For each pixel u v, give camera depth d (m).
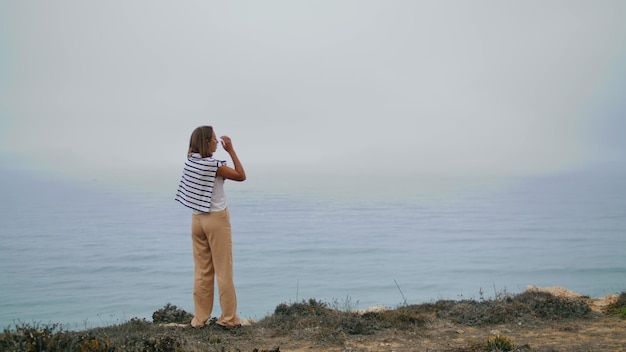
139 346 5.69
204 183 6.54
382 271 103.00
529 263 112.06
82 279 97.50
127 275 101.56
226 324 6.91
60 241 165.38
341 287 82.69
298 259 122.81
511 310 7.62
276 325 7.18
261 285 86.12
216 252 6.73
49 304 70.19
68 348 5.32
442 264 112.50
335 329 6.90
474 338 6.59
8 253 139.12
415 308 8.35
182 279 95.31
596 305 8.62
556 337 6.59
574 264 109.31
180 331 6.72
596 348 6.02
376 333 6.87
